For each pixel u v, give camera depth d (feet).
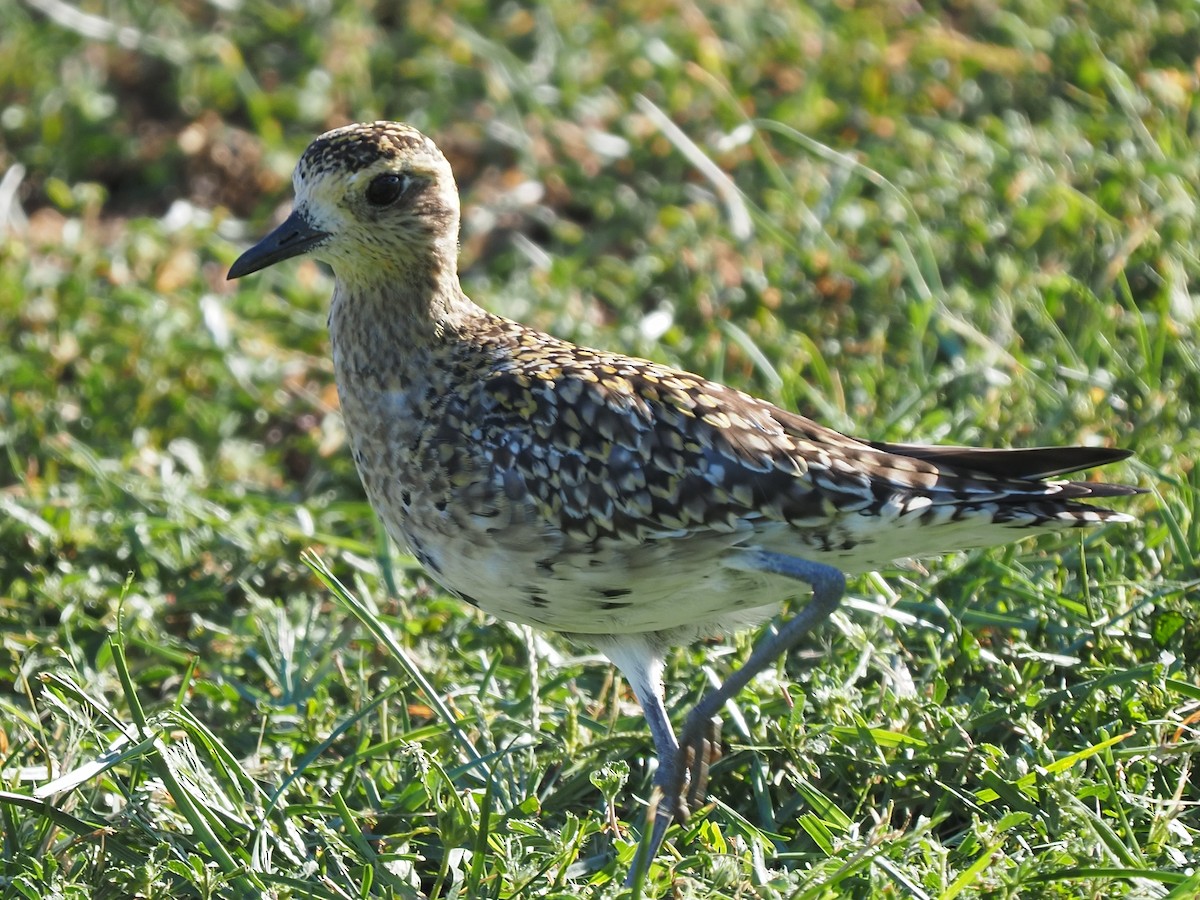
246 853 26.71
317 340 43.55
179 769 27.22
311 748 29.53
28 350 42.22
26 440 40.24
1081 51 49.29
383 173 29.58
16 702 33.04
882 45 50.49
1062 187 42.55
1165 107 46.65
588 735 29.89
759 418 28.66
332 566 36.14
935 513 27.94
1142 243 41.88
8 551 36.78
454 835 25.86
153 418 41.29
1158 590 30.73
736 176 48.01
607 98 49.90
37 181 50.26
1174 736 27.71
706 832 26.66
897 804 27.89
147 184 50.19
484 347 29.78
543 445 28.22
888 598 31.99
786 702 29.43
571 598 28.60
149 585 35.42
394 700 31.42
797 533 28.14
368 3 53.67
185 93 51.39
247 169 50.06
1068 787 25.75
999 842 24.89
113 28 52.44
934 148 46.78
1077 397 36.88
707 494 27.84
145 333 42.11
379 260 29.84
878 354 40.32
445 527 28.94
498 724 30.17
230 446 40.29
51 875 25.99
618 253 46.93
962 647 30.25
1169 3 51.21
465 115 50.52
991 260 43.09
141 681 33.06
